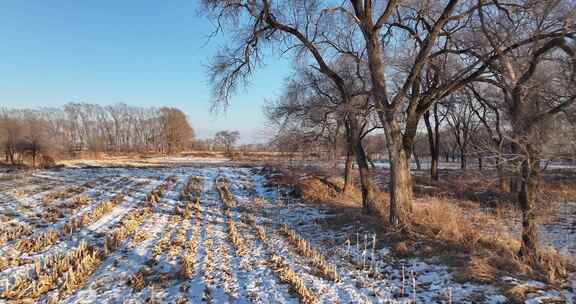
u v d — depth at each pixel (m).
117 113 89.69
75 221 11.77
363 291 6.33
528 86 7.05
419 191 20.17
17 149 38.12
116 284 6.87
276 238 10.27
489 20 8.30
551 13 7.27
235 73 12.23
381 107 9.75
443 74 10.79
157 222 12.33
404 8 11.22
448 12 8.47
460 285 6.00
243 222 12.53
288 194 18.22
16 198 16.23
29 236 10.11
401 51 12.36
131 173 31.73
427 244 8.21
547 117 6.75
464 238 8.57
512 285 5.56
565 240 9.98
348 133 16.67
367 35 10.07
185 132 85.88
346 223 11.31
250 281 6.96
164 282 6.95
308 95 14.94
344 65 14.55
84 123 84.88
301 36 11.16
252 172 31.52
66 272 7.30
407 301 5.77
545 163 6.85
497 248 8.05
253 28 11.33
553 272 6.02
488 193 17.53
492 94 13.30
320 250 9.09
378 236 9.37
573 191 17.36
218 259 8.35
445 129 43.56
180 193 19.66
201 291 6.53
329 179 20.64
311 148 16.06
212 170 35.50
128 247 9.25
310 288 6.52
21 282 6.77
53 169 33.81
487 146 6.88
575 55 6.45
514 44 7.49
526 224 7.20
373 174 29.62
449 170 32.66
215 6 10.88
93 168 36.59
